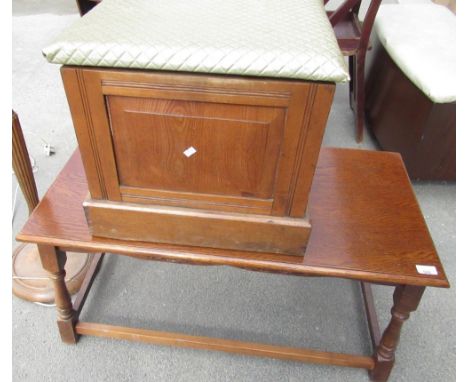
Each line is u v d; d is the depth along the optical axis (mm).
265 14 764
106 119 725
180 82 669
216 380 1061
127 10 768
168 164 777
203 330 1167
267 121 703
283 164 746
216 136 730
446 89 1389
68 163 1054
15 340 1119
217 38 669
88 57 649
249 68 636
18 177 1126
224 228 835
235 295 1263
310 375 1080
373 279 842
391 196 1026
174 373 1068
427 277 837
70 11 2893
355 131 1962
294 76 639
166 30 692
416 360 1124
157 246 871
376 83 1858
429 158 1580
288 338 1158
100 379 1050
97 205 835
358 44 1718
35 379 1043
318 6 825
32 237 870
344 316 1220
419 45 1580
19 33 2592
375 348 1043
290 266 843
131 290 1261
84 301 1152
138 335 1062
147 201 832
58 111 1992
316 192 1022
